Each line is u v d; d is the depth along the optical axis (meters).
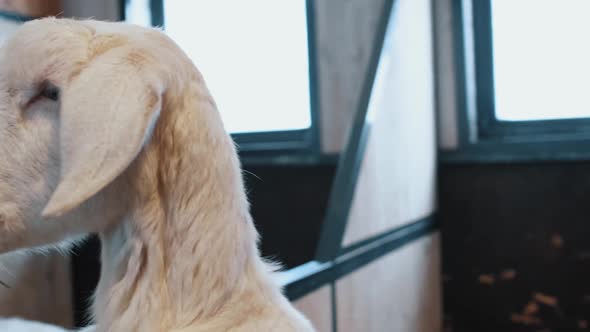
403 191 2.09
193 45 2.87
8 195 0.65
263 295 0.75
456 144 2.53
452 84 2.53
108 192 0.67
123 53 0.63
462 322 2.55
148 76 0.62
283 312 0.76
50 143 0.65
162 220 0.69
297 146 2.70
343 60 2.55
